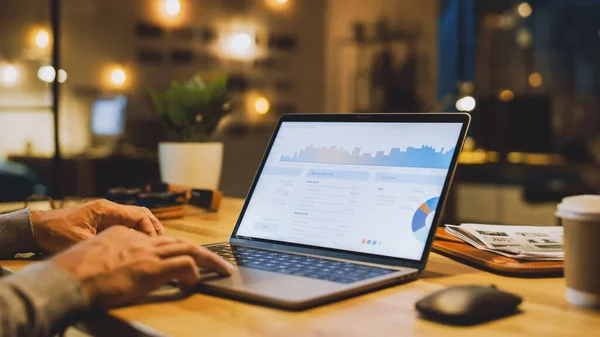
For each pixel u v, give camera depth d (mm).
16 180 4488
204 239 1288
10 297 687
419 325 707
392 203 1033
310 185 1156
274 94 7332
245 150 6930
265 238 1146
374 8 7652
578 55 7355
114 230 833
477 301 712
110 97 6836
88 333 789
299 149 1214
